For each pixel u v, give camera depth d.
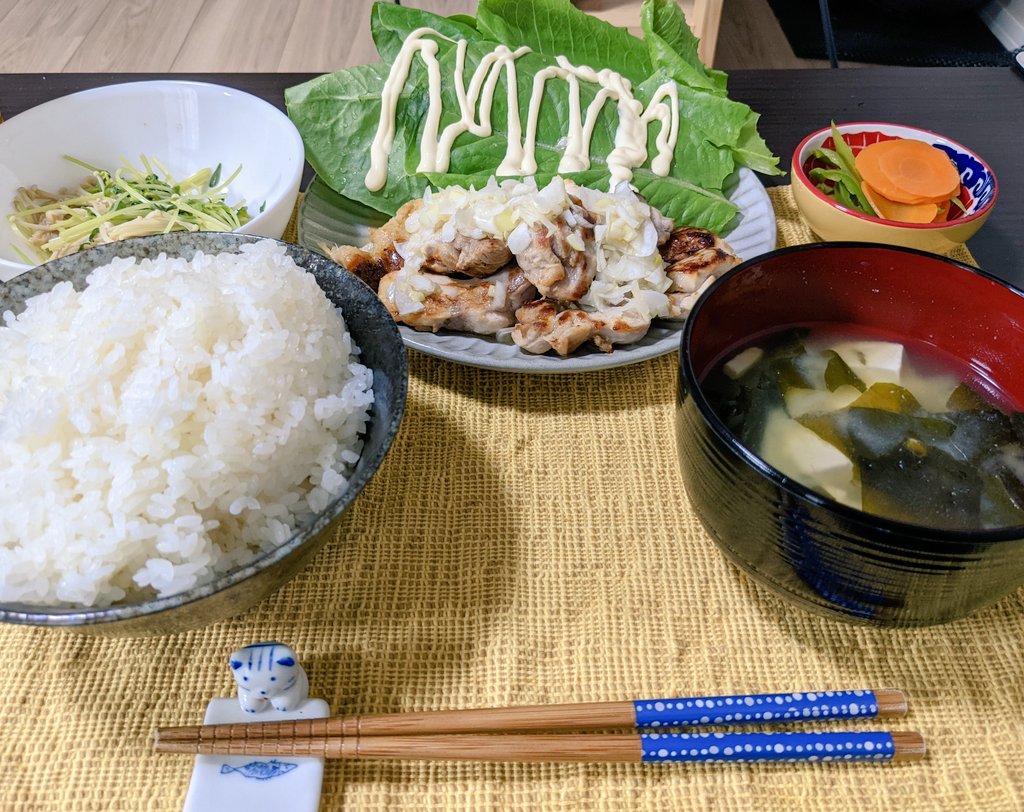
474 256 0.36
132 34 0.97
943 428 0.26
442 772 0.24
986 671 0.26
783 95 0.57
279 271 0.30
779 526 0.22
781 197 0.47
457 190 0.39
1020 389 0.27
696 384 0.24
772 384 0.28
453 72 0.46
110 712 0.25
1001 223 0.46
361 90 0.45
